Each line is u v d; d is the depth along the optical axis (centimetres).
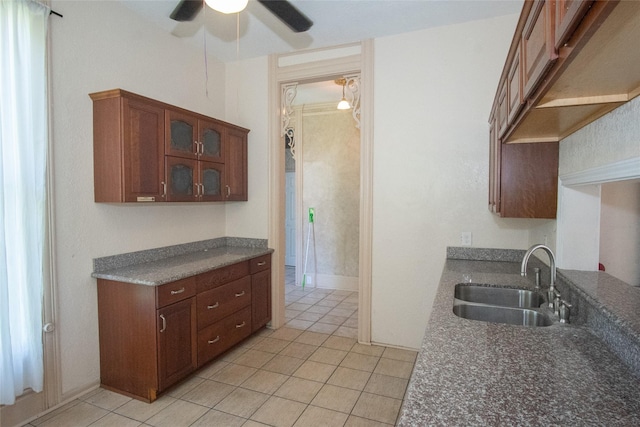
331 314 430
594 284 170
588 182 173
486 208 304
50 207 230
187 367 265
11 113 208
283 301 391
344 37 329
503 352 127
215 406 239
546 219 244
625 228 231
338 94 501
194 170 310
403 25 306
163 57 316
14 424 215
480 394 100
